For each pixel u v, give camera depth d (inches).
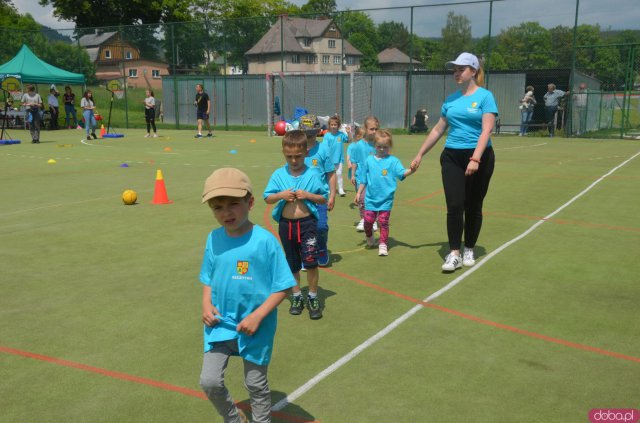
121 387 132.2
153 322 171.2
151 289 200.5
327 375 136.0
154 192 385.7
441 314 174.9
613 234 273.6
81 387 132.4
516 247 252.4
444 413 118.5
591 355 145.8
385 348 150.9
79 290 199.5
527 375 135.1
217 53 1179.3
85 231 285.3
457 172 215.2
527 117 928.9
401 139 895.1
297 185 175.3
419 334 159.9
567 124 911.7
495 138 896.3
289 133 176.4
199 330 165.3
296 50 1121.4
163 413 120.5
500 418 116.4
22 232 283.7
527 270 219.0
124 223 302.7
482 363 141.6
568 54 916.6
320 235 214.7
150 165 550.9
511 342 153.9
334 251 250.5
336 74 1043.3
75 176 479.2
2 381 135.6
